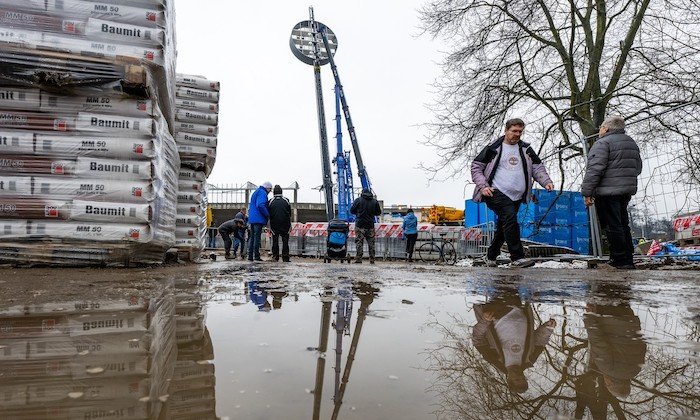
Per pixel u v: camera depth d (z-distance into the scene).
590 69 10.87
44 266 3.57
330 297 2.03
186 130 6.52
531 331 1.30
